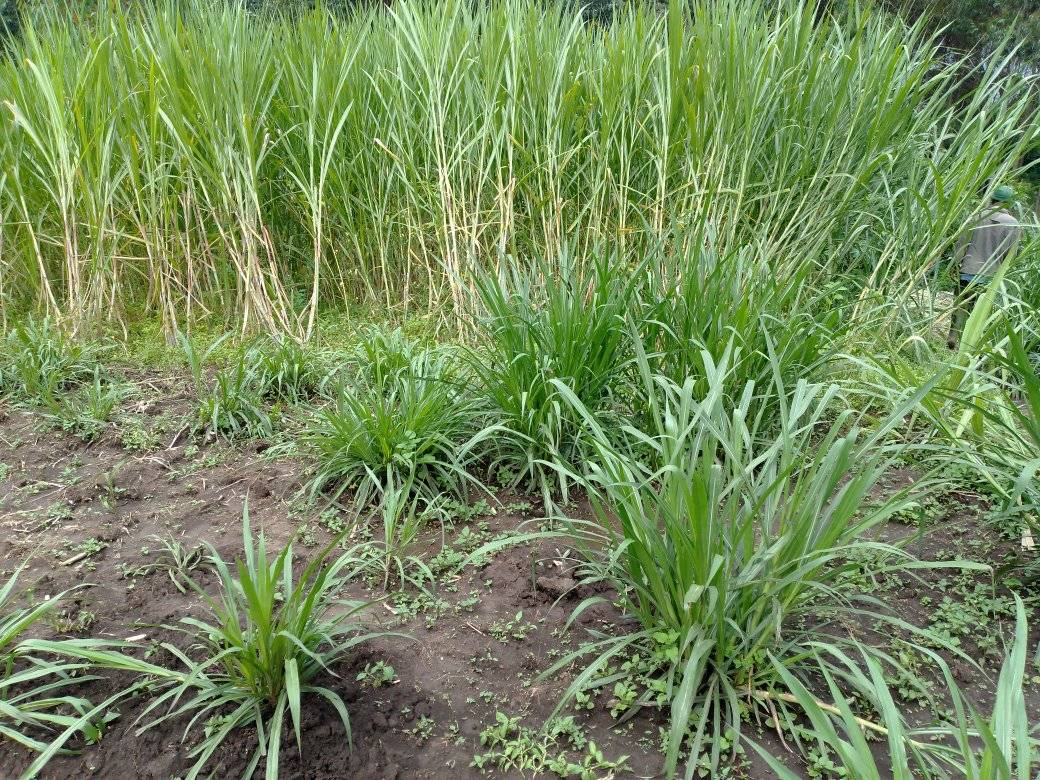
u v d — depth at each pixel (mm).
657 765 2414
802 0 6051
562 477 3582
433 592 3246
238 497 4004
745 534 2520
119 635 2941
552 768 2393
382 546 3545
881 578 3342
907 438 4367
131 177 5984
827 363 4367
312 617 2691
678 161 6488
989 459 3711
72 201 5941
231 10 6586
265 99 6598
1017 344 3045
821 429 4508
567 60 6496
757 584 2586
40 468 4277
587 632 3002
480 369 4227
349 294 7531
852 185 5996
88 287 6566
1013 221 6336
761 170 6383
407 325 6539
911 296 6113
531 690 2725
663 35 6707
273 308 6270
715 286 4145
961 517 3797
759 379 4121
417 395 4211
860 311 5902
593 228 6449
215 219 6207
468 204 6773
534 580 3176
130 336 6504
